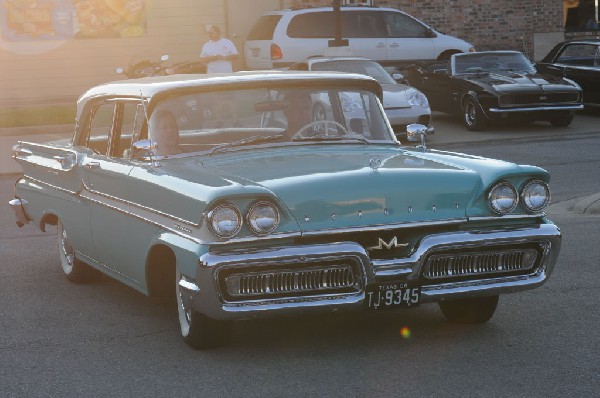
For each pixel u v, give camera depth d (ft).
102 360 24.27
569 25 118.42
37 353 25.17
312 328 26.37
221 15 105.40
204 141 26.76
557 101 79.05
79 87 103.14
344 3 109.09
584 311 27.66
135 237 25.79
